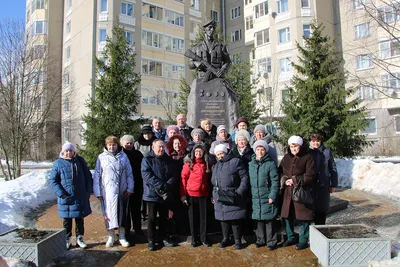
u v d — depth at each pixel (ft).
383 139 84.89
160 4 105.09
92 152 54.34
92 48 93.25
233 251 16.34
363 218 22.07
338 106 50.83
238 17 124.88
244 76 57.67
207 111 27.09
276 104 93.09
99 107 55.42
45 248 14.16
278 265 14.47
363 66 62.08
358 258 13.25
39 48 52.54
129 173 17.81
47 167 75.20
